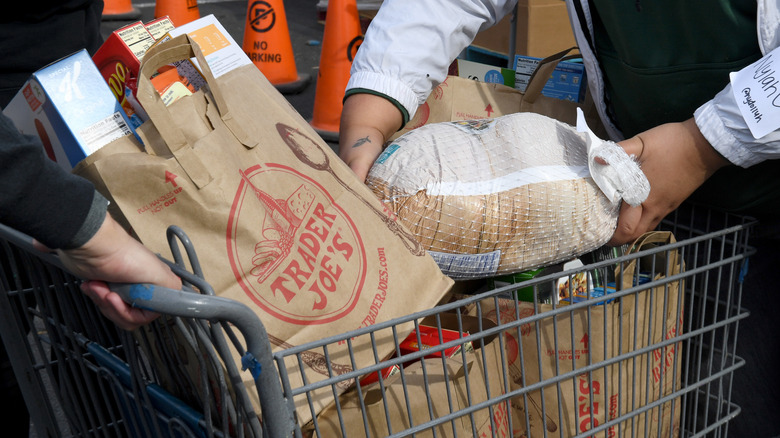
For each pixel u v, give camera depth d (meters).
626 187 1.50
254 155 1.27
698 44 1.51
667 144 1.51
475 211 1.47
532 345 1.42
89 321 1.45
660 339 1.54
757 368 1.80
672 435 1.67
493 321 1.45
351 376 1.14
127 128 1.23
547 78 1.93
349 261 1.30
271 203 1.25
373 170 1.59
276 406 1.06
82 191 0.94
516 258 1.52
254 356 1.01
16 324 1.51
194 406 1.28
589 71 1.78
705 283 1.61
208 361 1.15
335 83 4.31
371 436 1.24
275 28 5.39
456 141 1.58
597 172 1.52
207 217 1.16
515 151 1.54
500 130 1.59
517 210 1.48
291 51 5.53
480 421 1.35
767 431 1.85
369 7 4.38
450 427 1.30
